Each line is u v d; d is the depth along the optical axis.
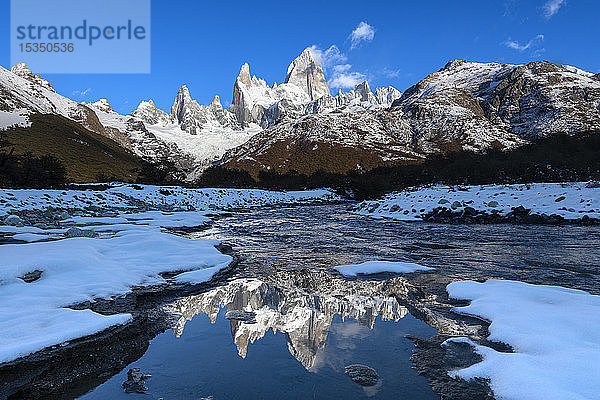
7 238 7.61
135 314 3.69
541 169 35.62
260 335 3.34
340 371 2.59
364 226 13.70
